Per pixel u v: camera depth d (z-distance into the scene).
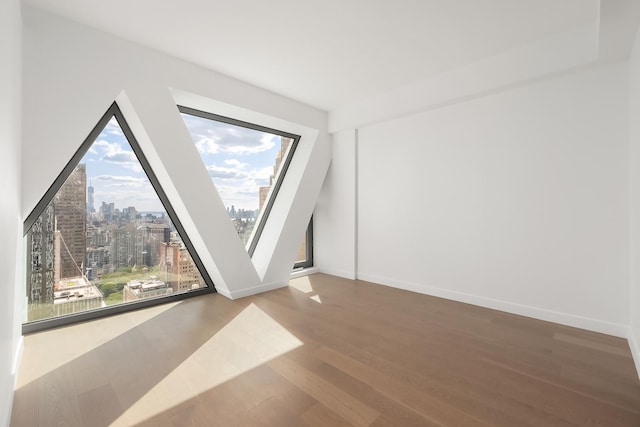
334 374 2.17
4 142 1.52
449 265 3.92
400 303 3.76
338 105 4.76
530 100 3.25
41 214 2.90
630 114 2.68
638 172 2.39
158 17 2.62
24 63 2.44
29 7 2.45
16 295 2.27
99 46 2.79
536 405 1.83
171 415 1.74
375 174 4.70
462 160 3.78
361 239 4.94
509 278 3.43
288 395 1.92
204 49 3.14
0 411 1.46
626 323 2.74
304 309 3.55
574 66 2.83
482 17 2.63
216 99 3.60
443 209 3.96
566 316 3.06
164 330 2.93
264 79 3.81
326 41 3.01
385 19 2.66
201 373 2.18
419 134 4.18
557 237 3.11
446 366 2.28
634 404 1.84
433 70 3.64
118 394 1.93
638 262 2.40
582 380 2.09
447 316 3.31
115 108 3.12
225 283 3.91
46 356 2.41
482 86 3.38
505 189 3.44
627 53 2.62
